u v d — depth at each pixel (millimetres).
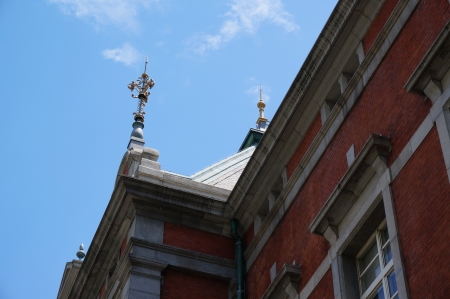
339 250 17969
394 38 17828
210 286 22625
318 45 20125
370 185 17422
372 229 17469
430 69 15891
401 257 15547
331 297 17906
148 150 25953
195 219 23500
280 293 19812
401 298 15156
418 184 15828
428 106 16219
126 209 23344
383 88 17875
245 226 23328
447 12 16406
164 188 23375
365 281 17438
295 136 21281
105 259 24516
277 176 21984
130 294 21484
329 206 18125
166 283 22188
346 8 19281
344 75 19812
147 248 22469
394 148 16875
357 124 18578
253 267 22141
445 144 15281
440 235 14805
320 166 19859
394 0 18453
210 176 27953
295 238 20250
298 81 20734
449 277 14273
